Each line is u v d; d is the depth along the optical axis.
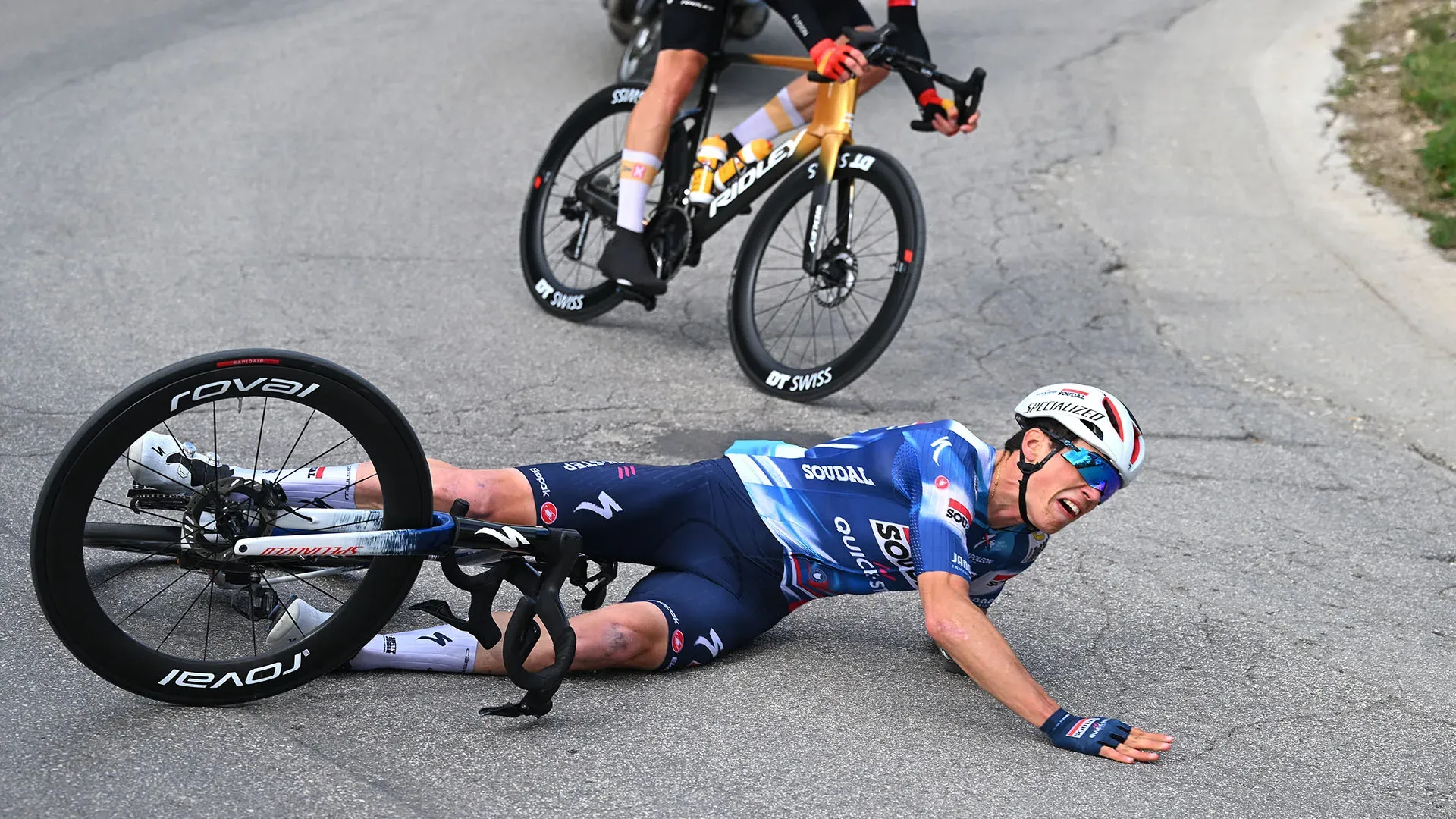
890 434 10.17
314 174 23.41
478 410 15.38
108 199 21.62
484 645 9.01
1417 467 15.39
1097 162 25.78
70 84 27.59
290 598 10.62
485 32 32.75
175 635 9.88
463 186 23.38
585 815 8.18
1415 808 9.03
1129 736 9.29
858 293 19.72
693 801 8.45
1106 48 32.72
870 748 9.27
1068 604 11.88
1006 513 9.72
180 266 19.14
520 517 10.05
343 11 34.25
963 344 18.34
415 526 9.12
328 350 16.75
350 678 9.62
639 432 15.20
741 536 10.33
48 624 10.02
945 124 16.83
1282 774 9.35
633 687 9.89
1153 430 15.95
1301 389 17.38
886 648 10.88
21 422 14.12
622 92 18.31
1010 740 9.52
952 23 34.50
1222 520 13.82
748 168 16.88
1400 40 32.19
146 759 8.41
